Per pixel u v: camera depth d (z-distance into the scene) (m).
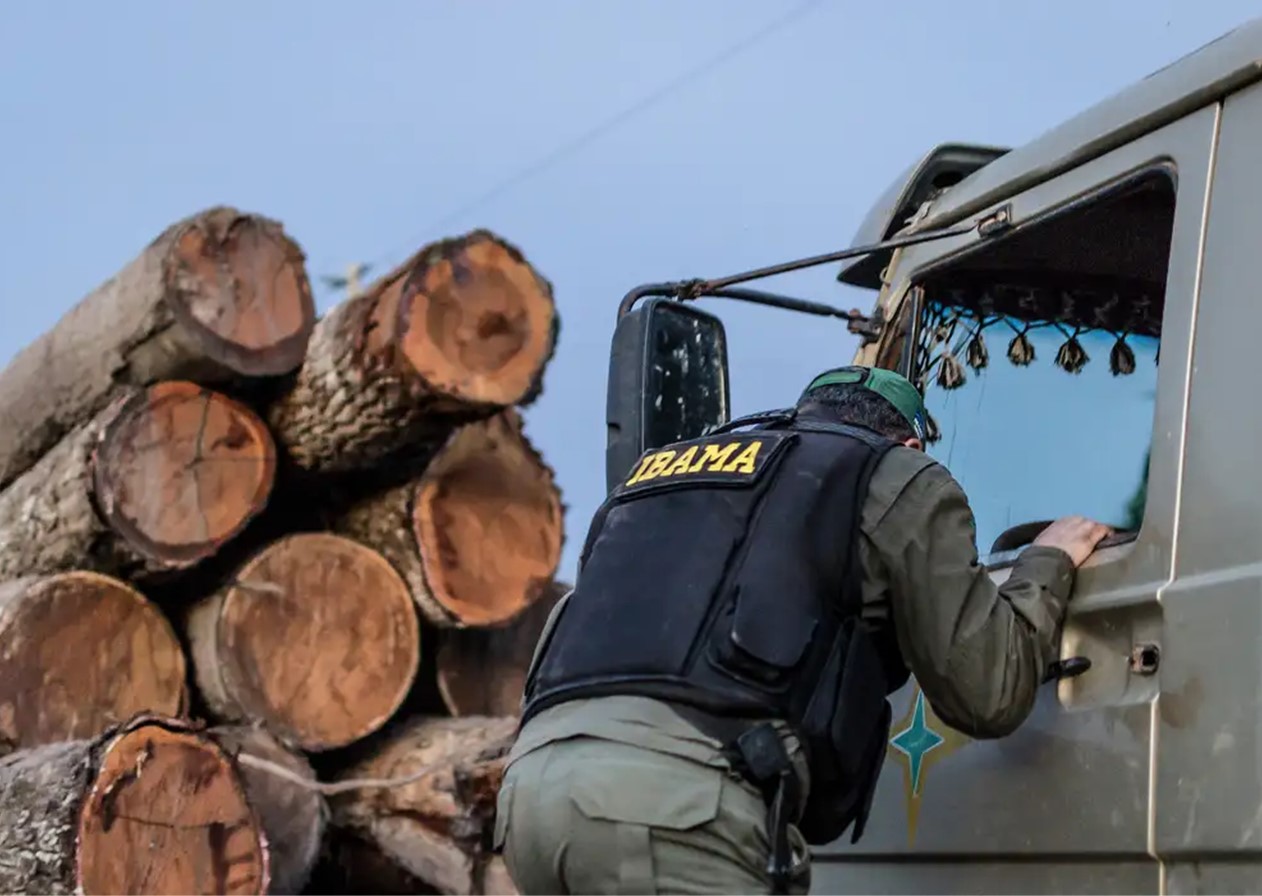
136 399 5.18
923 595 2.05
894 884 2.37
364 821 5.37
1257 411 1.86
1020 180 2.45
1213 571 1.88
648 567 2.12
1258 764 1.74
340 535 5.86
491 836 5.05
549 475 6.01
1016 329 2.55
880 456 2.14
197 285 5.18
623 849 1.91
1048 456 2.41
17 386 5.70
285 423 5.58
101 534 5.11
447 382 5.17
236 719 5.27
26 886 4.06
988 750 2.20
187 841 4.24
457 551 5.74
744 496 2.13
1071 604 2.13
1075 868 2.03
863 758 2.06
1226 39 2.08
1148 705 1.92
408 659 5.64
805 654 2.00
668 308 2.63
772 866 1.91
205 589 5.57
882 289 2.79
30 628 4.95
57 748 4.39
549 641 2.23
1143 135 2.20
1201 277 2.01
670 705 1.99
